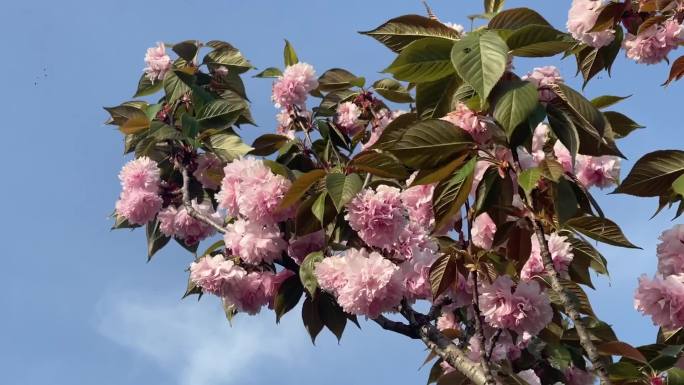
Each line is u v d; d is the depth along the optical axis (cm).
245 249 369
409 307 331
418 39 260
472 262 287
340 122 491
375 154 337
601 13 368
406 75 258
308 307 382
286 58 505
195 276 389
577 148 248
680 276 289
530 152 243
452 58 232
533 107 232
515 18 259
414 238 344
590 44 374
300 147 458
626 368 289
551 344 386
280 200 361
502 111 233
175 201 497
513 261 293
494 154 266
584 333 223
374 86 502
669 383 282
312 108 497
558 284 230
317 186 350
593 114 251
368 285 318
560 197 246
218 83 528
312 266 342
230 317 420
